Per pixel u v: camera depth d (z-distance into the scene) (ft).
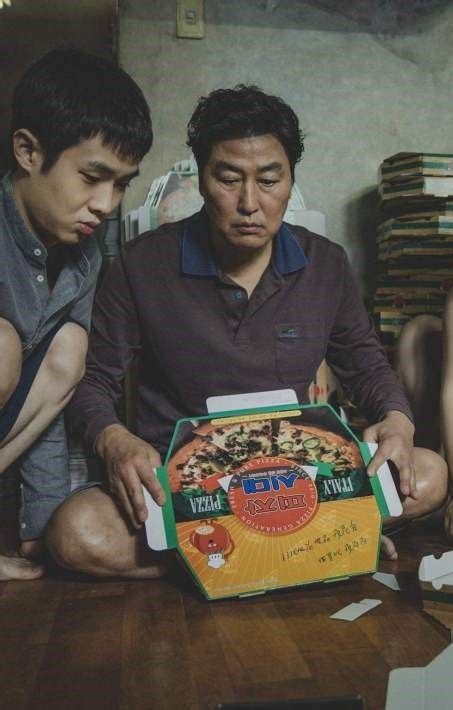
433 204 8.20
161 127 8.87
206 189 4.91
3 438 5.05
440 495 5.28
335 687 3.18
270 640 3.76
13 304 4.88
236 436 4.73
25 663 3.57
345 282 5.73
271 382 5.37
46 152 4.53
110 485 4.71
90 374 5.50
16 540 6.05
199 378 5.33
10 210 4.79
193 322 5.27
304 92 9.15
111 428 4.94
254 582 4.34
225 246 5.20
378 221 9.32
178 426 4.71
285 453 4.71
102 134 4.44
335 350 5.94
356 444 4.84
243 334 5.30
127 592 4.66
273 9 9.04
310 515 4.56
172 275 5.35
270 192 4.81
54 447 5.50
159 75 8.86
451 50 9.37
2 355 4.71
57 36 7.59
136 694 3.19
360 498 4.67
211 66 8.94
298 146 5.03
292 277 5.43
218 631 3.91
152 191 7.86
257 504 4.52
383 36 9.26
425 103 9.36
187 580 4.83
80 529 4.70
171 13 8.84
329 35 9.16
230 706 2.58
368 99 9.27
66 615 4.26
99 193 4.62
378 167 9.27
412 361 6.70
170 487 4.49
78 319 5.30
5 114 7.29
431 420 6.61
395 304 8.14
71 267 5.10
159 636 3.87
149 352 5.54
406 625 3.90
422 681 2.90
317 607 4.24
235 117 4.66
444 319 5.62
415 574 4.82
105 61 4.77
